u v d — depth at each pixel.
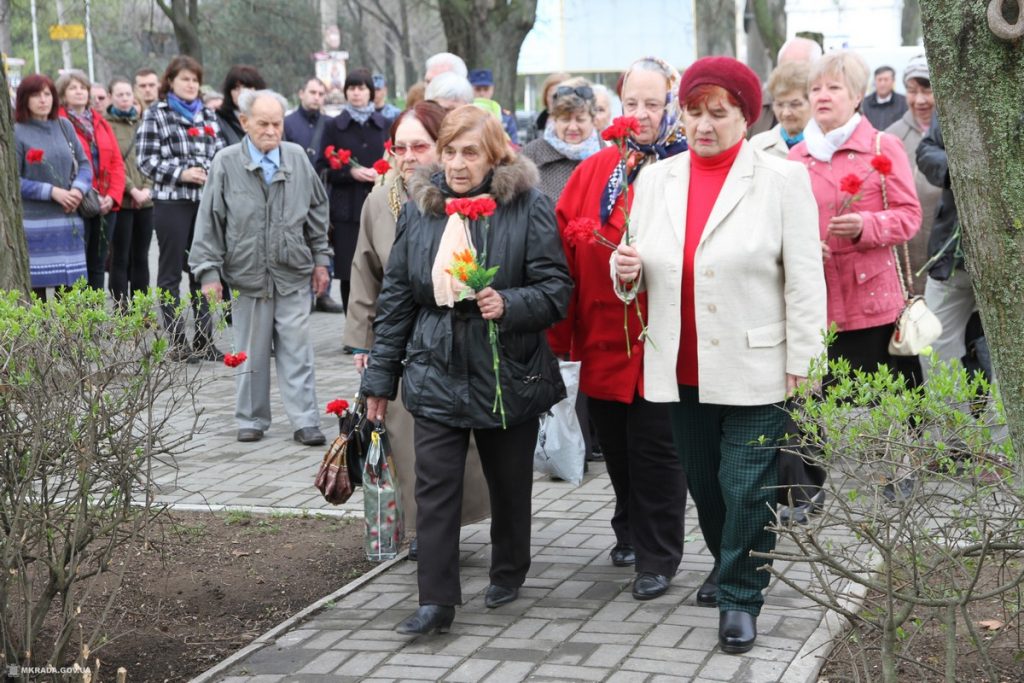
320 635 4.69
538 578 5.27
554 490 6.70
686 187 4.51
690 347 4.49
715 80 4.34
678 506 5.00
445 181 4.75
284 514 6.31
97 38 33.25
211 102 13.32
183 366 4.28
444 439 4.68
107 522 4.05
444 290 4.56
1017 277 2.84
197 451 7.80
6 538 3.79
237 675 4.34
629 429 4.97
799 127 6.25
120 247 12.47
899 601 3.71
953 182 2.93
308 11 34.59
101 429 3.93
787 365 4.30
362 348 5.69
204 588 5.25
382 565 5.51
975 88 2.81
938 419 3.30
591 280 5.02
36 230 9.77
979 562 3.26
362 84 11.52
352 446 5.26
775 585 5.02
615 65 20.91
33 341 3.80
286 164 8.01
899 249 7.82
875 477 3.42
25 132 9.73
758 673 4.18
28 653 3.90
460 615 4.87
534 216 4.74
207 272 7.93
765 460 4.37
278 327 8.07
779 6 22.89
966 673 4.06
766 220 4.34
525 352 4.73
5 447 3.81
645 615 4.79
